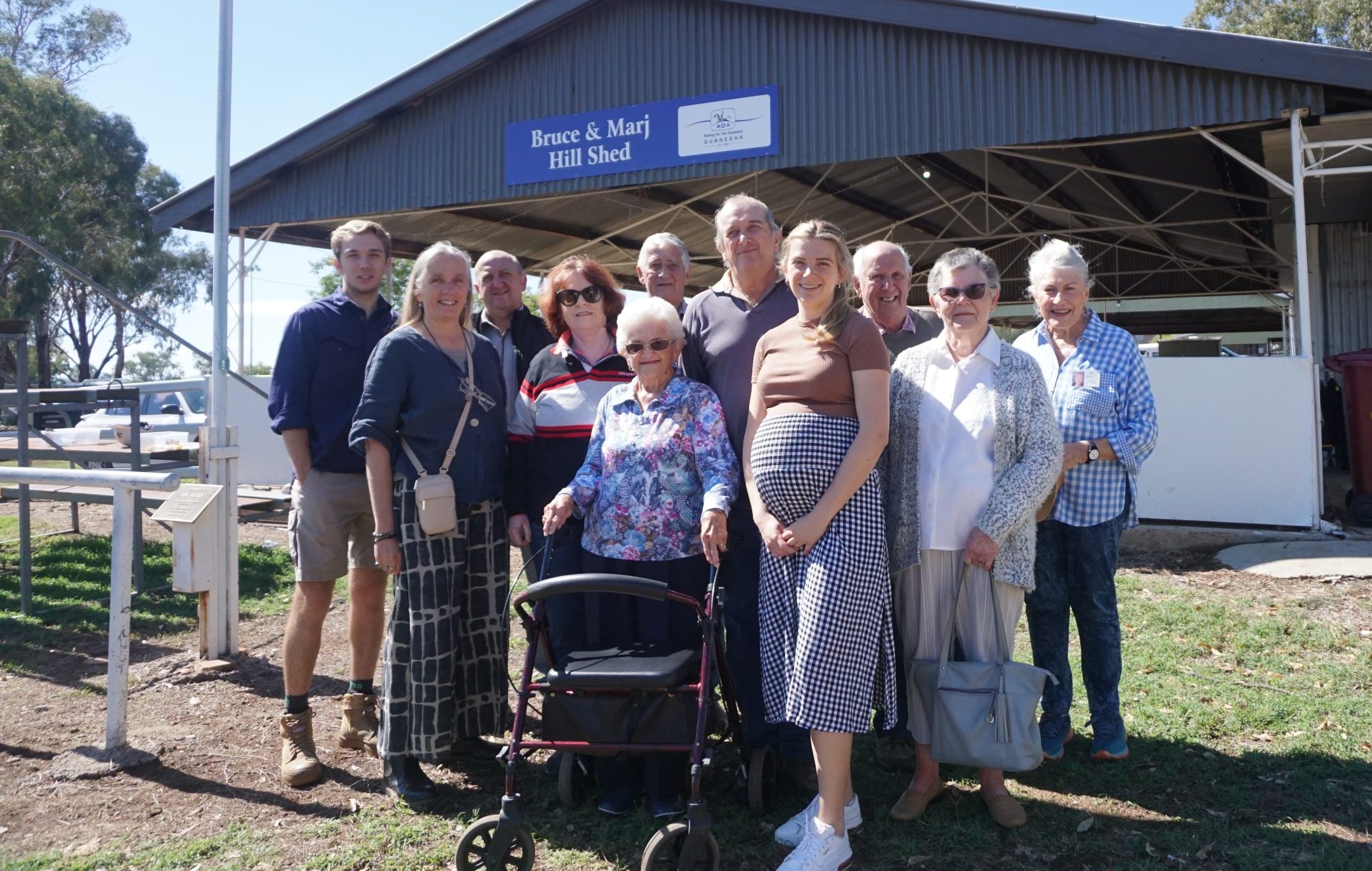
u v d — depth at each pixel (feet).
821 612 9.68
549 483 12.66
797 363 10.26
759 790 11.01
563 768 11.16
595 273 12.87
